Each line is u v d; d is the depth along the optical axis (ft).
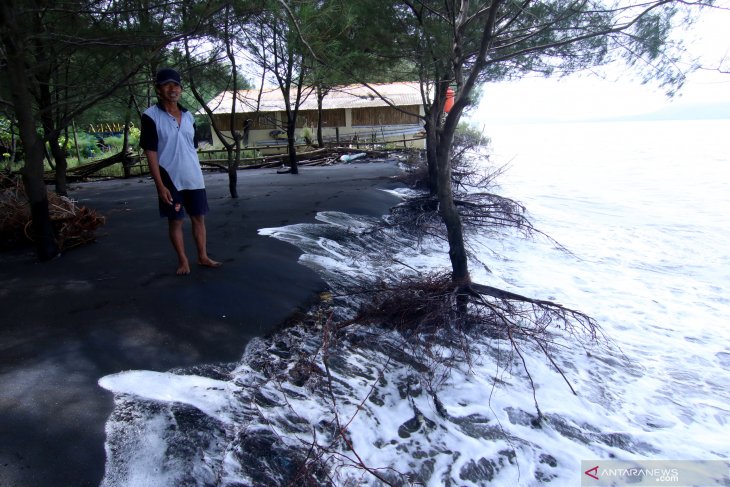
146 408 9.86
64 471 8.13
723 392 13.89
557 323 17.46
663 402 13.39
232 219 25.23
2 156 51.47
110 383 10.44
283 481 9.19
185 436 9.40
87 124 47.50
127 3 17.92
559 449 11.37
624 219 34.40
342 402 11.60
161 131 14.42
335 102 75.46
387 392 12.51
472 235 28.02
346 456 9.91
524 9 16.63
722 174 52.44
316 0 21.56
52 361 10.94
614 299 20.17
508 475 10.53
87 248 19.22
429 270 22.06
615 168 60.80
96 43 17.25
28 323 12.64
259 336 13.17
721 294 20.75
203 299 14.39
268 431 10.08
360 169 50.55
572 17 17.24
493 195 32.71
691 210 36.68
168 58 24.27
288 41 21.13
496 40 20.85
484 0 21.70
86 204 30.25
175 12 19.22
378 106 73.82
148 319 13.09
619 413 12.85
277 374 11.95
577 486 10.37
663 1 13.33
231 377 11.41
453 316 15.23
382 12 24.08
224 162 57.41
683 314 18.85
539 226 32.58
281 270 17.51
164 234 21.45
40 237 17.35
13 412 9.20
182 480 8.55
